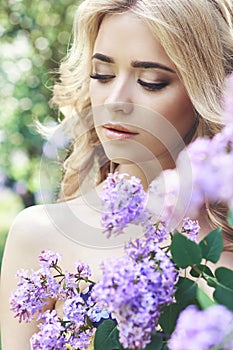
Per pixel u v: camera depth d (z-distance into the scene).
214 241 0.86
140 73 1.23
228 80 0.96
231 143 0.82
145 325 0.77
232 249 1.42
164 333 0.87
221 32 1.35
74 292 0.99
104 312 0.96
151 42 1.22
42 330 0.96
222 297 0.83
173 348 0.73
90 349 1.07
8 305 1.57
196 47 1.28
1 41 5.12
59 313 1.39
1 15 5.15
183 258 0.85
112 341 0.92
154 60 1.22
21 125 5.02
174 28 1.23
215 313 0.69
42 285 0.98
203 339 0.68
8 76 5.07
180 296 0.86
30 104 5.03
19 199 5.24
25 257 1.56
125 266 0.79
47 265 1.00
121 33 1.23
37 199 4.97
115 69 1.24
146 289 0.78
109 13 1.25
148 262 0.80
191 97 1.28
